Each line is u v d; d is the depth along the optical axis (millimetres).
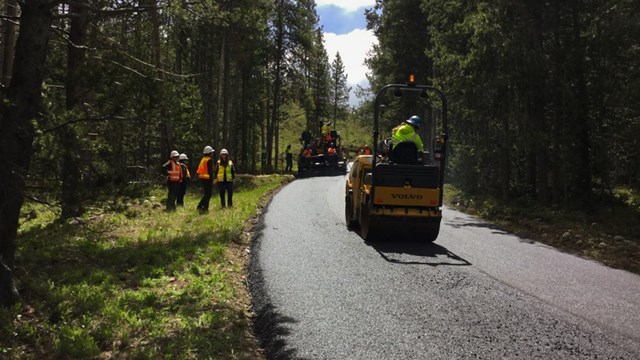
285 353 4199
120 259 7031
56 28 6207
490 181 20062
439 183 9297
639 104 13953
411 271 7094
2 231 4625
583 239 9672
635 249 8805
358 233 10430
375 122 9227
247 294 6074
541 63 14734
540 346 4422
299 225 11242
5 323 4246
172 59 26250
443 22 19078
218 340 4402
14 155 4535
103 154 5324
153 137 6152
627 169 19172
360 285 6301
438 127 27609
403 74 29625
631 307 5617
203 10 8578
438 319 5086
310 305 5480
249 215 12484
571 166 16047
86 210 5125
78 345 4035
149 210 12484
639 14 13586
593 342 4535
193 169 24328
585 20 15383
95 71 5055
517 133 16047
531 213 13453
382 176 9172
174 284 6098
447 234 10641
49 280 5574
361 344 4406
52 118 4652
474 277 6832
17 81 4609
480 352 4266
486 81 15734
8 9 10430
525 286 6426
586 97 15352
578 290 6305
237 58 29938
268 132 42438
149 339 4320
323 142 32750
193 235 9258
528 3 15305
